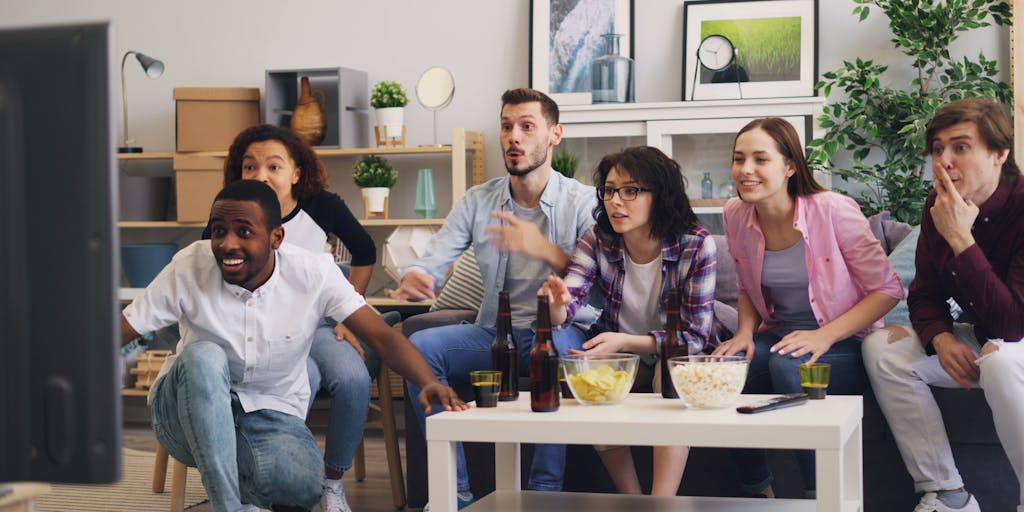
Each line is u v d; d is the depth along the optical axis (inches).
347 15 197.0
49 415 28.0
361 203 196.9
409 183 195.3
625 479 99.0
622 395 79.6
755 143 100.3
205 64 202.8
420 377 87.0
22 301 27.8
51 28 27.2
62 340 27.8
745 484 104.7
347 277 128.3
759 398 81.0
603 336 96.1
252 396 91.0
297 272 88.7
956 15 160.2
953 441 100.3
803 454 100.8
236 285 87.2
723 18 177.2
